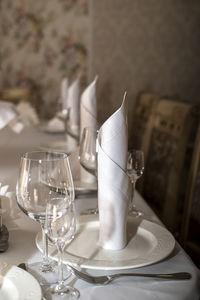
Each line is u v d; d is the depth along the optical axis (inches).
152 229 32.1
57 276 25.3
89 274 26.0
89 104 44.8
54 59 133.7
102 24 121.8
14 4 130.7
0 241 28.8
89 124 44.6
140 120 88.0
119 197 28.5
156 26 120.3
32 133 78.0
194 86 123.0
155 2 119.0
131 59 122.3
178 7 119.0
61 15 130.6
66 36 131.8
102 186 28.7
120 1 120.0
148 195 76.1
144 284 24.8
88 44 131.0
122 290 24.1
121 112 28.8
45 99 136.4
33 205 26.3
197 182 57.5
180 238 59.7
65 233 23.8
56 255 26.8
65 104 88.8
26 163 26.1
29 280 23.2
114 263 25.8
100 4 121.0
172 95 123.2
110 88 124.4
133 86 123.4
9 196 38.1
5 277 23.7
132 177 37.8
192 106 64.6
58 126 81.4
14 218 34.8
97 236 31.1
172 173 65.4
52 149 60.8
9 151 61.3
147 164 77.0
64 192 23.9
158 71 122.3
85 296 23.4
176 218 66.4
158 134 74.3
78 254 28.0
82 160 37.7
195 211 57.6
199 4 118.6
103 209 28.9
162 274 25.7
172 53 121.3
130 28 121.0
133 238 31.0
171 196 65.2
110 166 28.1
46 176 25.8
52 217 23.7
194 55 121.6
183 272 26.1
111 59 123.1
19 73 135.1
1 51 133.6
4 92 123.6
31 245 29.9
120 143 29.0
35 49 133.6
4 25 132.1
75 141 60.8
